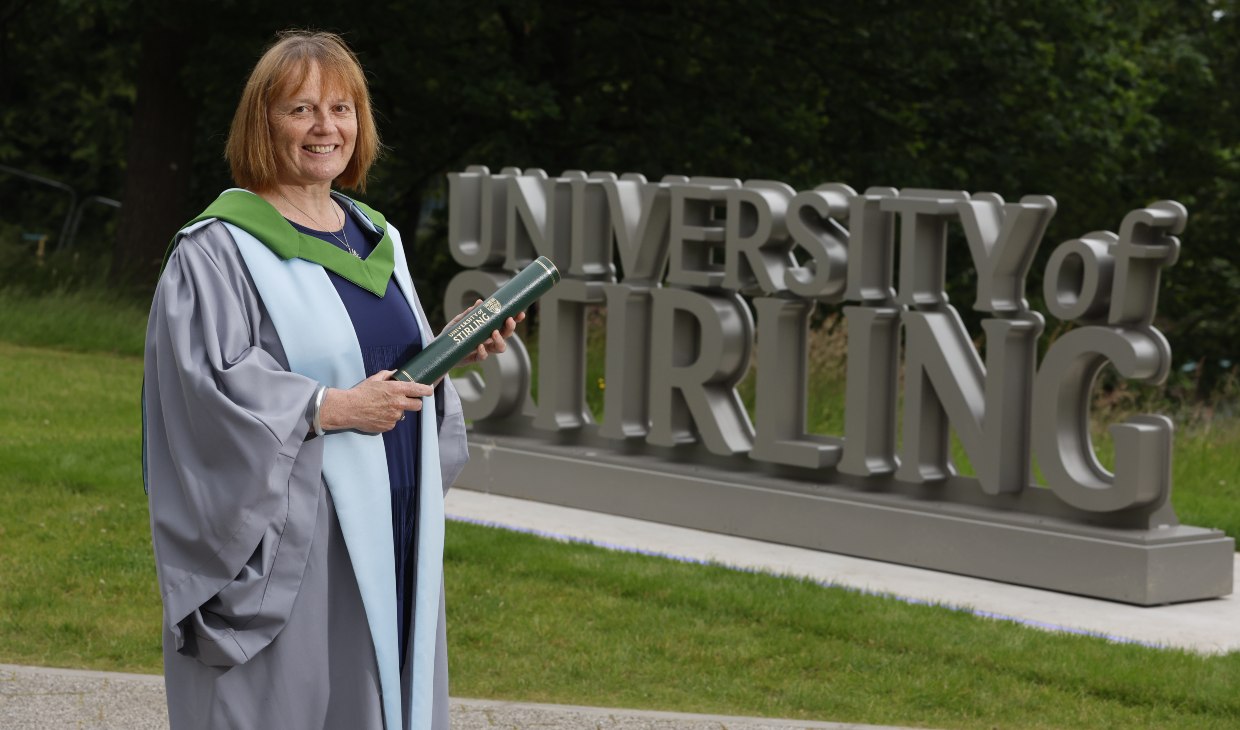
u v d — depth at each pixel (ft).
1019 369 23.72
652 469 27.48
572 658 18.51
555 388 29.22
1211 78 83.61
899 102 71.82
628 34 67.67
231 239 10.26
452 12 61.57
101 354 49.11
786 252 26.58
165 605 9.99
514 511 27.96
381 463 10.48
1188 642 20.18
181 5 59.36
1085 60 69.05
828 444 26.12
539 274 10.86
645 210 27.91
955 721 16.71
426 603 10.69
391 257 10.96
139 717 15.97
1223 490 32.07
